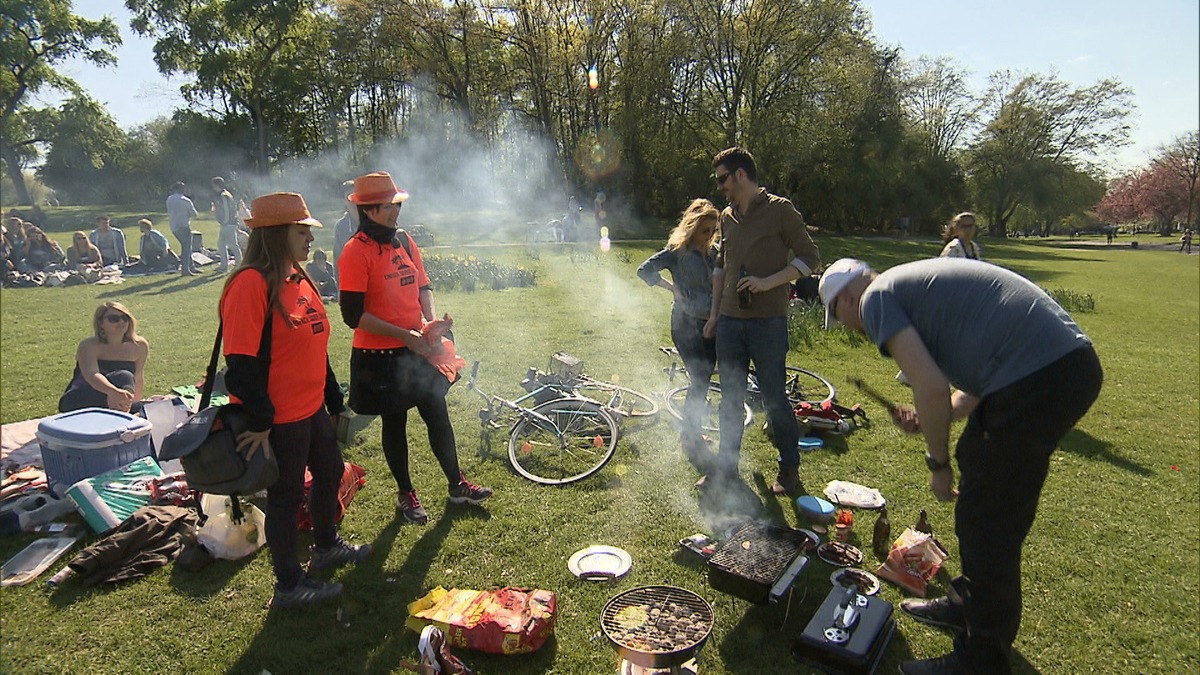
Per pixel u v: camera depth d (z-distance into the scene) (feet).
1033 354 7.35
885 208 132.67
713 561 10.09
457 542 12.17
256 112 139.44
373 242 11.70
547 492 14.25
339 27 136.46
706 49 111.86
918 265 8.20
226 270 46.47
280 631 9.75
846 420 18.44
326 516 11.23
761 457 16.19
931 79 165.99
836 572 10.93
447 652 8.82
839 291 8.82
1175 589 11.23
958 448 8.09
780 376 13.70
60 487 12.92
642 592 9.50
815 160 125.39
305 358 9.77
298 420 9.80
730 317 13.60
